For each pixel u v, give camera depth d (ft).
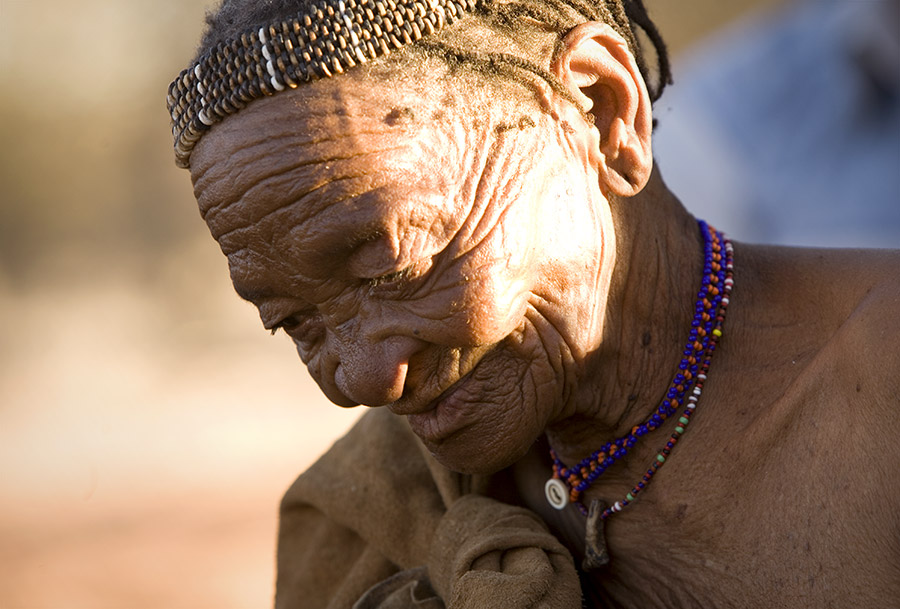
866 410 6.00
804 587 6.13
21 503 29.09
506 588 6.30
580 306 6.59
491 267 6.05
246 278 6.24
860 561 5.92
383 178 5.79
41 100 55.42
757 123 18.15
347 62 5.81
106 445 33.83
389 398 6.32
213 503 28.45
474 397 6.55
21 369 42.86
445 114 5.95
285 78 5.77
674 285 7.08
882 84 17.02
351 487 8.39
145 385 40.60
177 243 56.03
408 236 5.88
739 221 18.28
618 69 6.55
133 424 35.94
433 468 8.05
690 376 6.93
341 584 8.67
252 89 5.82
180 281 53.67
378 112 5.82
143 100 56.70
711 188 18.40
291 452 32.32
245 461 31.78
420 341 6.21
